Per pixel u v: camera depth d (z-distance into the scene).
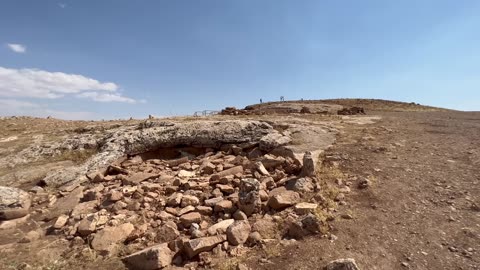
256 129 12.68
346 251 5.46
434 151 10.72
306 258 5.33
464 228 5.96
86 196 9.09
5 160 12.96
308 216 6.21
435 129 14.69
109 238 6.47
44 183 10.45
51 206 8.88
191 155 12.63
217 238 5.93
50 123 22.28
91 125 17.97
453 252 5.34
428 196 7.40
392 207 6.96
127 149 12.50
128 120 20.72
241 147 11.95
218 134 12.62
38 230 7.28
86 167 11.30
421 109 35.88
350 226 6.25
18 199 8.34
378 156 10.27
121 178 10.38
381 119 19.16
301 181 8.02
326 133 13.21
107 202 8.40
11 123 21.75
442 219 6.38
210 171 10.17
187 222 6.89
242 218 6.84
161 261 5.42
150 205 8.09
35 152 13.56
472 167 8.94
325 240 5.81
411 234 5.93
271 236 6.18
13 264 5.82
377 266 5.07
